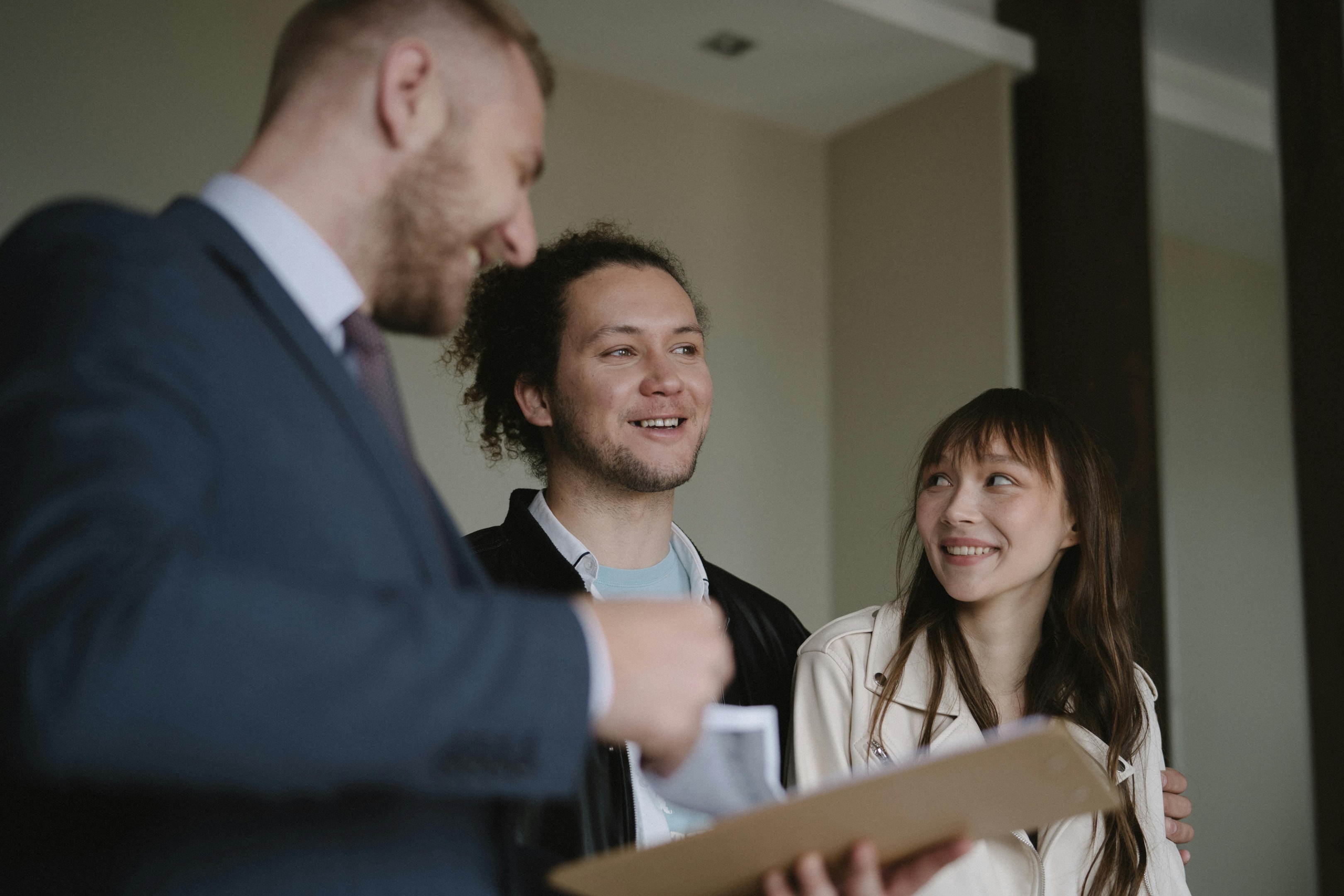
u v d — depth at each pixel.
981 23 4.45
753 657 1.94
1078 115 4.34
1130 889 1.68
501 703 0.65
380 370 0.93
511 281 2.03
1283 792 3.38
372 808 0.78
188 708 0.58
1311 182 3.52
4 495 0.63
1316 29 3.56
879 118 4.95
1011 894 1.66
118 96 3.65
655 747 0.73
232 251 0.81
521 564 1.88
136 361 0.69
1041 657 1.89
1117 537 1.88
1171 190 3.99
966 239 4.54
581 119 4.55
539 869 1.06
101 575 0.60
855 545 4.82
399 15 0.89
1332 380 3.40
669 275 1.98
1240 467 3.63
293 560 0.74
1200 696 3.66
